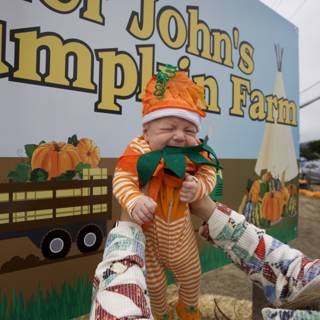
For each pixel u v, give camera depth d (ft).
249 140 10.11
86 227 6.42
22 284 5.68
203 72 8.66
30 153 5.69
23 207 5.65
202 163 3.27
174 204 3.47
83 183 6.37
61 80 6.04
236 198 9.63
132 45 7.09
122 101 6.91
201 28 8.61
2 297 5.47
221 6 9.18
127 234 2.89
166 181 3.44
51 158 5.94
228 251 3.32
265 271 3.15
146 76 7.34
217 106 9.04
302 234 21.20
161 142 3.32
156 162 3.17
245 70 9.95
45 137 5.86
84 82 6.34
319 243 19.16
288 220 11.85
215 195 4.99
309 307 2.71
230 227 3.27
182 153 3.31
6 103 5.42
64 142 6.09
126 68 6.98
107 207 6.72
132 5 7.09
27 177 5.67
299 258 3.11
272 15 11.02
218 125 9.07
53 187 5.98
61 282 6.14
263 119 10.64
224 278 12.23
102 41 6.59
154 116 3.33
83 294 6.43
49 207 5.94
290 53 11.91
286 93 11.69
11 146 5.49
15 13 5.49
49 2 5.87
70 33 6.14
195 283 3.89
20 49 5.55
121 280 2.36
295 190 12.25
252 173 10.21
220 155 9.12
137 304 2.19
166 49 7.75
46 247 5.92
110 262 2.57
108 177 6.72
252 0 10.21
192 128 3.43
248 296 10.52
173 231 3.50
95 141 6.51
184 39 8.16
